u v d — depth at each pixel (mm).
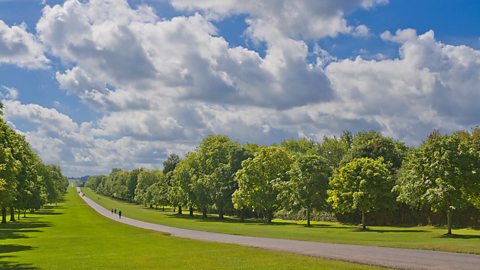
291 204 81625
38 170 116938
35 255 34688
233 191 103750
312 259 27953
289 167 93812
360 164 67812
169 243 43250
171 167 159000
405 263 25328
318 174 81000
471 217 66750
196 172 117312
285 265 25562
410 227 71750
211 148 114500
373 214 82438
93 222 89375
